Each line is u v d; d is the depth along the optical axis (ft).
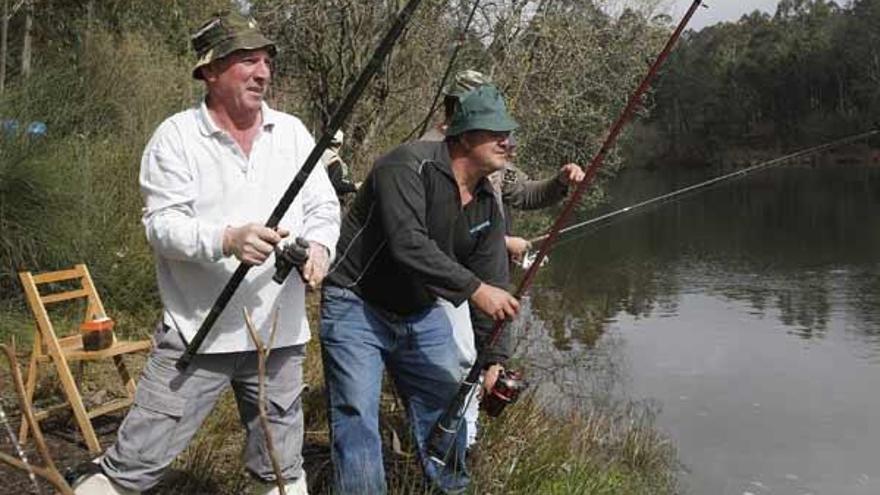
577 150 38.96
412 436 13.16
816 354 39.37
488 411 12.76
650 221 94.94
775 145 215.31
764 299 53.11
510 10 27.37
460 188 11.80
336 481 11.89
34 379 14.96
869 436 28.17
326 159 19.29
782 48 224.12
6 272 21.97
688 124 213.87
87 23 36.58
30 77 26.55
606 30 36.24
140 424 9.65
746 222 94.84
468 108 11.52
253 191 9.78
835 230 87.66
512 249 16.03
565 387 29.86
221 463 13.96
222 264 9.64
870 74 206.49
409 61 27.66
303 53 27.71
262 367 6.88
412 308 12.03
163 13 40.63
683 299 52.54
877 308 50.01
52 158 23.17
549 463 15.96
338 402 11.93
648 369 35.24
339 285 11.99
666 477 23.13
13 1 31.83
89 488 9.68
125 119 31.94
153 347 9.95
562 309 46.83
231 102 9.65
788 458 26.12
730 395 32.27
